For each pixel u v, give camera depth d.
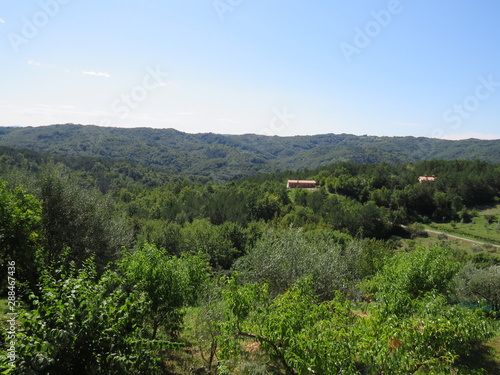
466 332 5.55
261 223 70.94
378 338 5.61
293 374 7.70
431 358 5.32
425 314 6.75
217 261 43.00
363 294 14.54
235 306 7.69
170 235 43.97
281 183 110.88
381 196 90.81
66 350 4.83
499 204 87.50
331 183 103.75
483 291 18.64
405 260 12.09
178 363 9.93
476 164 98.19
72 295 5.13
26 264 9.72
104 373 4.85
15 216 9.16
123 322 5.21
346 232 70.44
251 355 10.49
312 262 14.48
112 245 18.86
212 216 73.31
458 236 70.81
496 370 9.23
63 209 16.81
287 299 7.90
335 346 5.59
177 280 10.27
